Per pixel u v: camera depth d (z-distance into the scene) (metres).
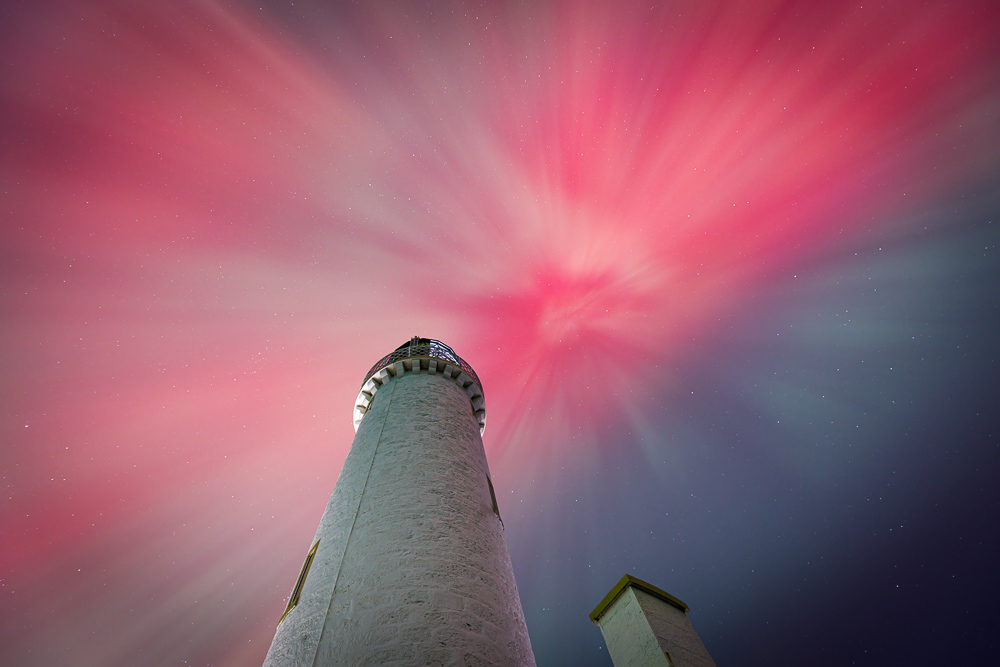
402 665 6.25
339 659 6.46
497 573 8.38
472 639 6.88
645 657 11.72
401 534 8.18
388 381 13.66
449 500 9.16
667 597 13.62
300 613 7.54
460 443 11.05
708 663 11.94
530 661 7.61
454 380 13.90
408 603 7.03
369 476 9.78
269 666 7.04
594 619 13.78
